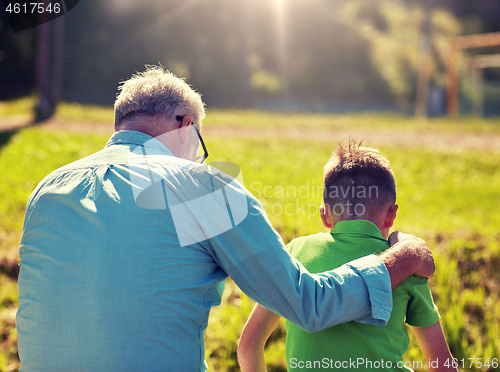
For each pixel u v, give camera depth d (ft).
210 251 4.17
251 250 4.09
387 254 4.55
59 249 3.99
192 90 5.07
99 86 59.88
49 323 3.90
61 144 27.78
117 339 3.76
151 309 3.82
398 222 16.28
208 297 4.22
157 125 4.69
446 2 145.48
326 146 32.91
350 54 92.02
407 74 96.63
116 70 61.36
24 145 27.30
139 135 4.58
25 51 68.03
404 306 4.67
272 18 84.17
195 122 4.99
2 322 9.41
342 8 113.39
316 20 90.02
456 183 26.68
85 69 59.16
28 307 4.05
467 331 9.55
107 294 3.79
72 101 58.03
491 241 13.99
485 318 10.00
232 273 4.17
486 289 11.91
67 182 4.32
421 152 33.47
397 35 114.32
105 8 60.85
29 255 4.17
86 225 4.00
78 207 4.10
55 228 4.08
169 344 3.85
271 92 78.18
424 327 4.88
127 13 62.54
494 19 140.56
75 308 3.84
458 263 12.82
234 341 8.66
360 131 42.04
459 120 56.44
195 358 4.02
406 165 29.78
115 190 4.10
